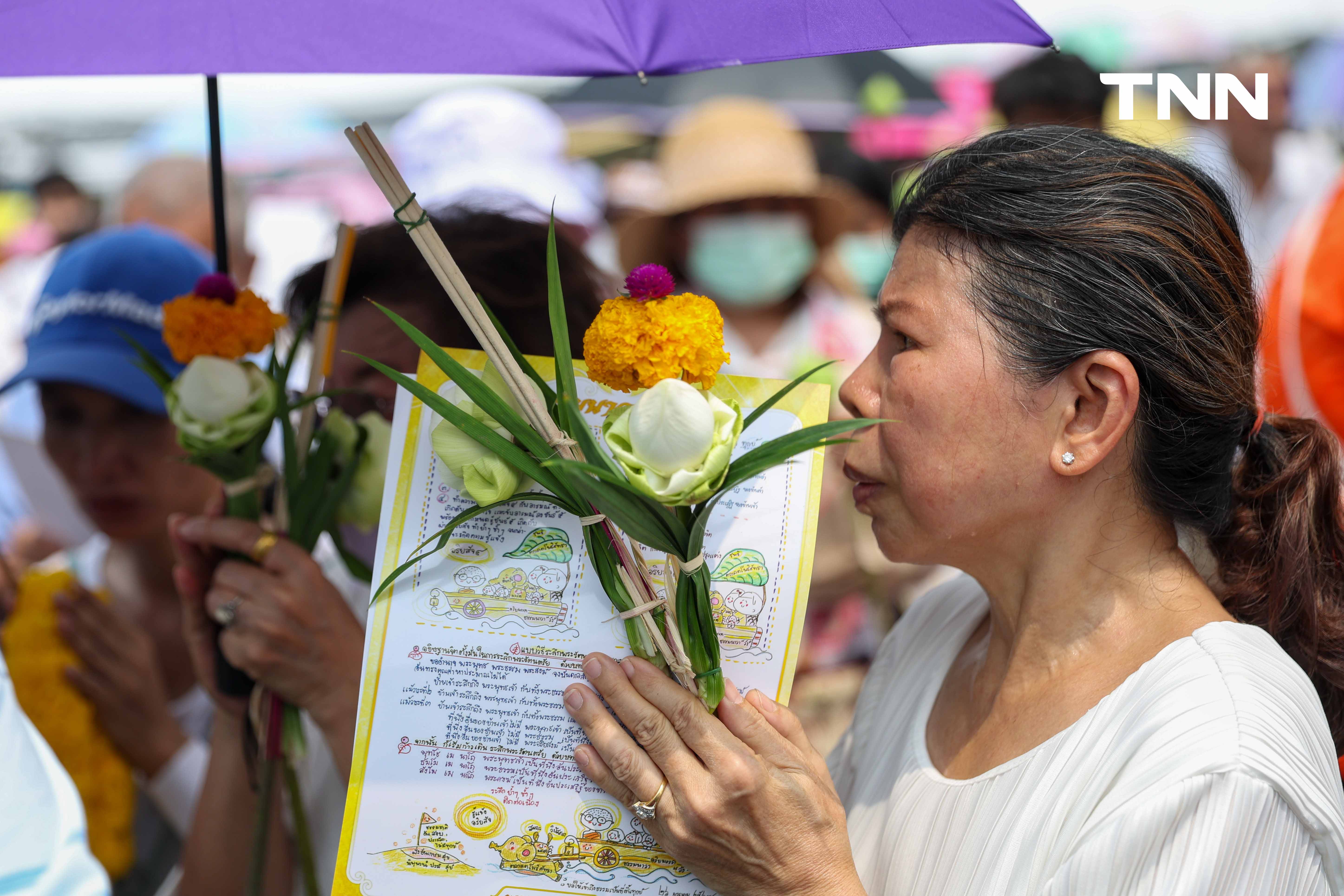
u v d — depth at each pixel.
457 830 1.09
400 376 0.99
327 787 1.74
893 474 1.12
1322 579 1.16
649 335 0.92
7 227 3.32
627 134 3.29
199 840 1.74
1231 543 1.18
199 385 1.38
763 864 1.04
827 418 1.12
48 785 1.12
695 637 1.04
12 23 1.06
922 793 1.19
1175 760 0.93
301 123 3.28
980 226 1.04
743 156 3.06
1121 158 1.07
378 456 1.57
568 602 1.10
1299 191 2.96
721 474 0.94
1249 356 1.08
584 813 1.09
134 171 3.34
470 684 1.10
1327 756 0.98
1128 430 1.05
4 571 2.10
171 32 1.04
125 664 2.01
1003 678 1.18
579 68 1.07
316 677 1.46
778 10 1.13
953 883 1.07
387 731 1.10
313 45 1.05
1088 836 0.96
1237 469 1.20
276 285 3.25
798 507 1.11
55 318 2.16
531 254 1.70
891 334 1.13
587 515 1.03
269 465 1.56
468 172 3.20
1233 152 2.96
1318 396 2.20
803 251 3.13
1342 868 0.93
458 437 1.05
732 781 1.02
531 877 1.09
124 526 2.20
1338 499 1.18
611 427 0.99
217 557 1.57
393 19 1.06
